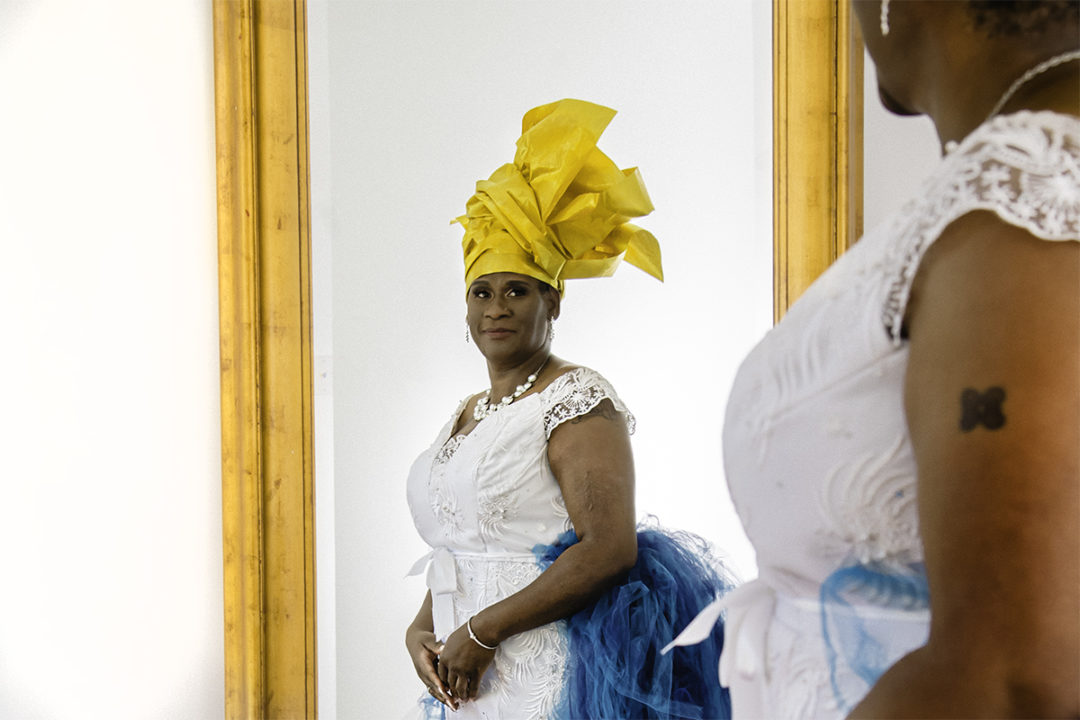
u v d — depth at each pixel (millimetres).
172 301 2148
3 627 2119
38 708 2119
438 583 1680
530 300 1736
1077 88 511
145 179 2148
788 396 619
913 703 458
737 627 726
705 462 2113
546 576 1520
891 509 576
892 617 603
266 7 2117
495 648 1542
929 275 501
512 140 2410
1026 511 427
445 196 2422
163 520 2139
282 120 2127
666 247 2172
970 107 554
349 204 2273
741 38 2006
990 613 433
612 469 1562
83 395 2133
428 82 2365
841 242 1777
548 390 1651
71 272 2139
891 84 627
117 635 2131
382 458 2344
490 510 1618
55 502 2127
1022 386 433
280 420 2111
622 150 2215
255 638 2088
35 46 2141
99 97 2148
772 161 1866
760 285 1946
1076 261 442
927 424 474
